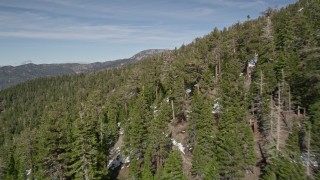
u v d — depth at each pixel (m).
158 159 58.41
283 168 39.16
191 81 72.38
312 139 41.28
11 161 63.28
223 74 73.38
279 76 63.94
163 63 101.00
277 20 98.19
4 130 162.50
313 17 91.56
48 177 43.97
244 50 85.38
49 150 42.84
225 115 52.78
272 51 74.19
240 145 47.94
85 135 45.50
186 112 68.56
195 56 86.19
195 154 50.91
